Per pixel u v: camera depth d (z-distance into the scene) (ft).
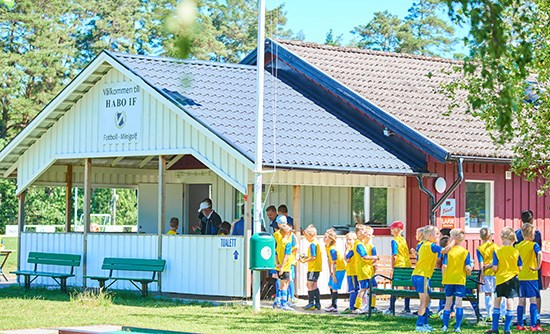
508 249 50.90
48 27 211.82
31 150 84.17
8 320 55.26
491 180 79.56
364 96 80.43
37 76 208.74
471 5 30.81
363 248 61.00
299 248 70.59
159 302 67.41
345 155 72.43
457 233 51.80
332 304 62.90
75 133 80.59
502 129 31.83
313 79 83.87
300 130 74.38
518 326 53.62
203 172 87.15
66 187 87.10
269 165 65.62
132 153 75.82
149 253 74.23
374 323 55.47
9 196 217.36
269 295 70.23
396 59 94.43
